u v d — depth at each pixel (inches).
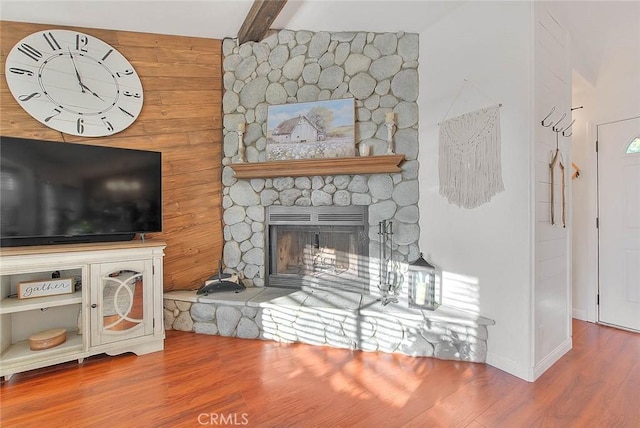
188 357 90.5
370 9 98.7
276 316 101.3
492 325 85.5
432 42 101.5
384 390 73.9
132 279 91.6
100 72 106.1
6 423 62.8
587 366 85.7
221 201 124.0
